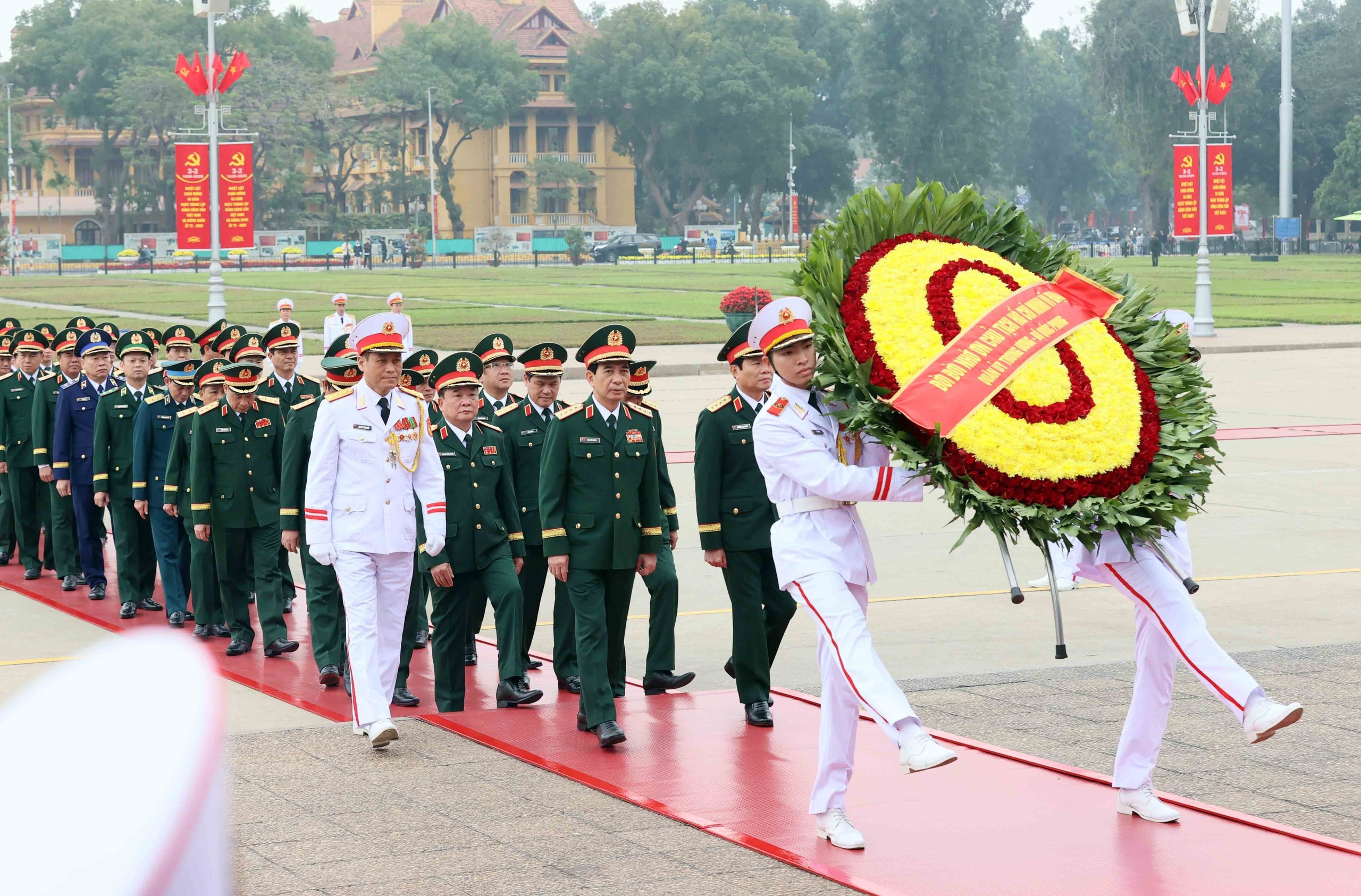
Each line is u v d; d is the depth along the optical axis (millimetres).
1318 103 97375
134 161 95688
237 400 8969
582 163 108125
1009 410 4797
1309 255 89250
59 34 99812
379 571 6980
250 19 106312
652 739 6598
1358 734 6418
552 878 4641
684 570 11352
